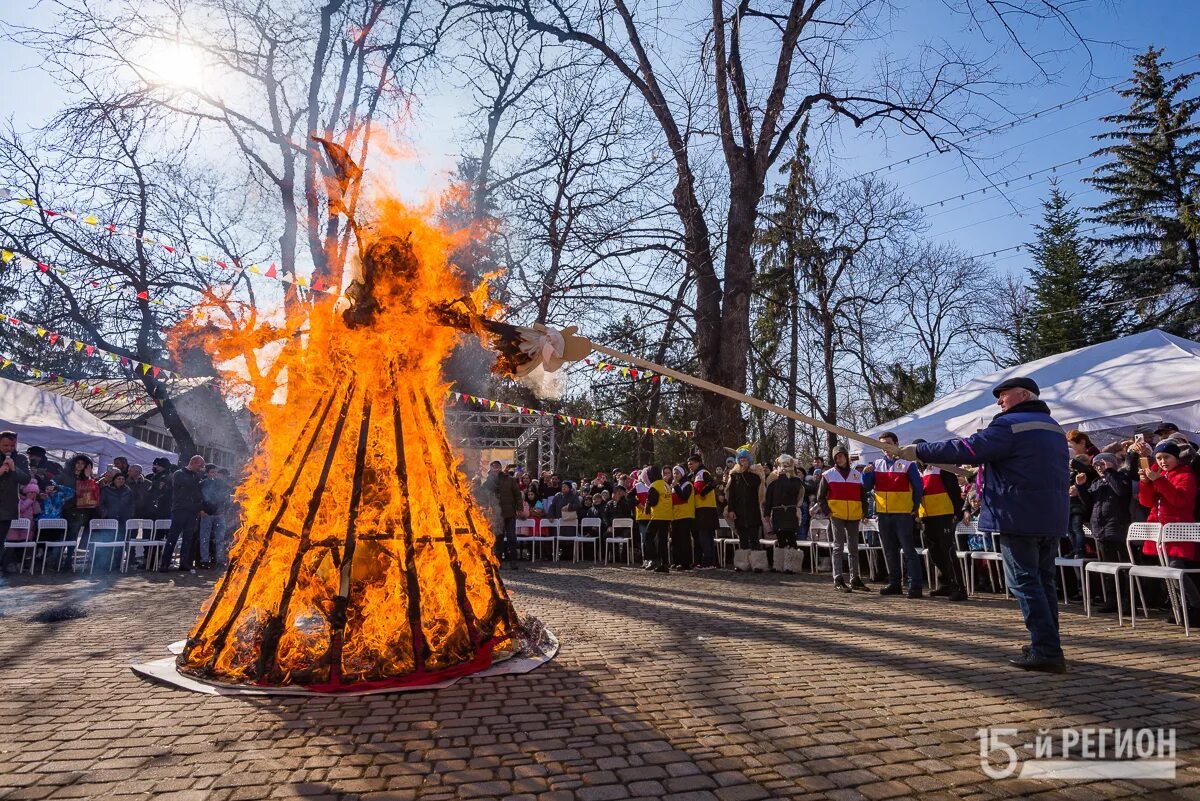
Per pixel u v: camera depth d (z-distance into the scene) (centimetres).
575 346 413
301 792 236
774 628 573
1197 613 644
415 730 299
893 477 846
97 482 1227
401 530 388
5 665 420
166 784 242
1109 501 770
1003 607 741
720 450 1487
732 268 1523
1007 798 234
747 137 1557
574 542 1530
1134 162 3394
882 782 246
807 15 1552
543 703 339
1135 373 1120
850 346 3188
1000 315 4031
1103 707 339
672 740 288
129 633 541
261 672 359
